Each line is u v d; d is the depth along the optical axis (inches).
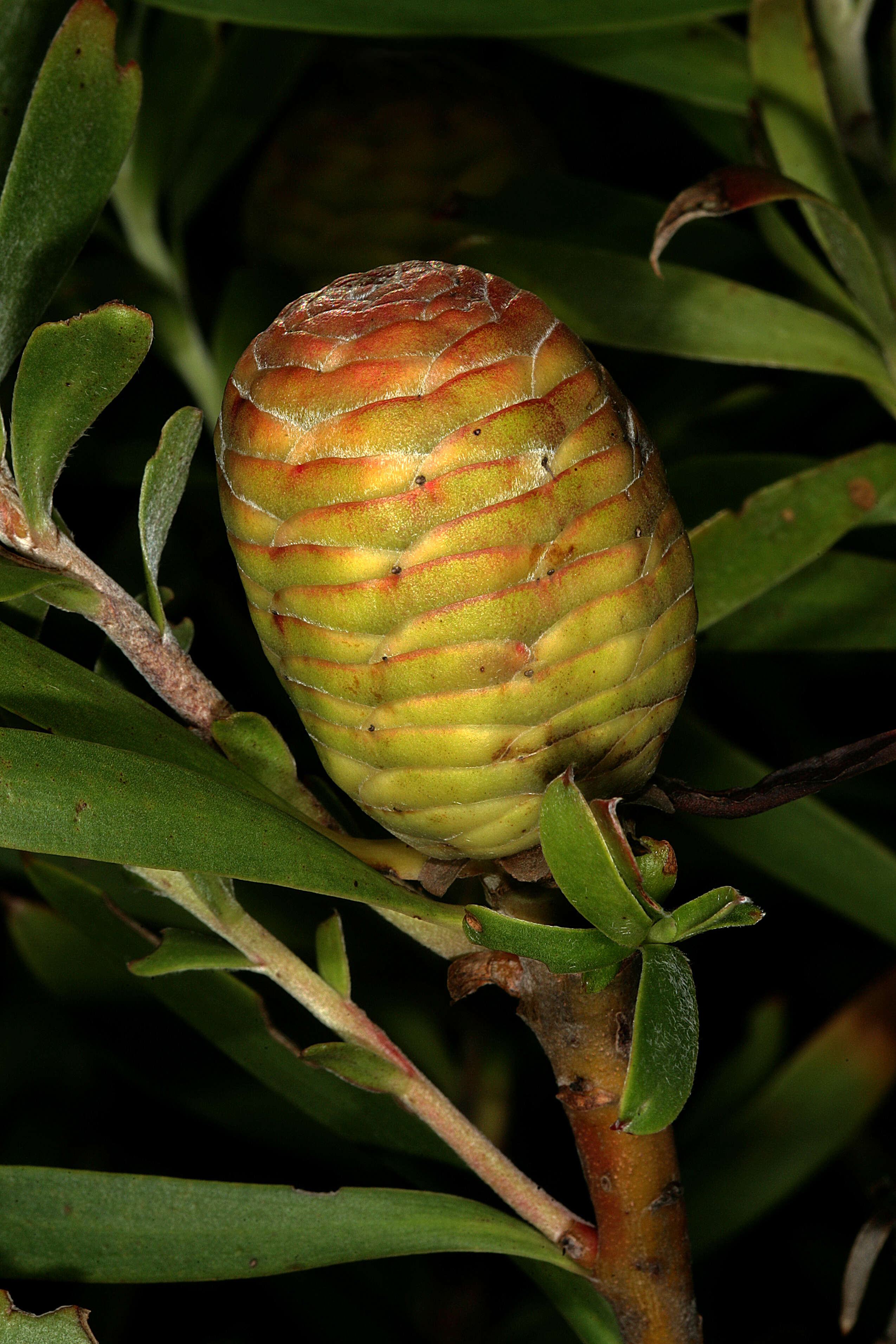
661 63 17.4
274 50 18.0
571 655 12.6
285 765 13.4
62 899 14.8
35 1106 17.4
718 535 14.9
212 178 19.0
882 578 15.6
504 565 12.5
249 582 12.8
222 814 12.8
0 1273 13.4
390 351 12.5
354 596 12.5
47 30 14.3
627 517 12.6
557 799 12.5
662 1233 13.4
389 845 13.4
